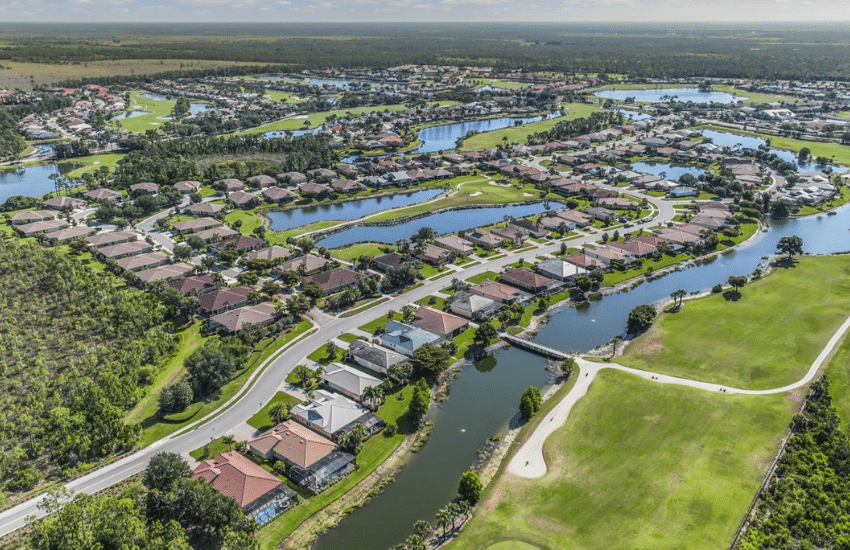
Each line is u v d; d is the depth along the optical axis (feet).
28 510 369.50
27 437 433.07
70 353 543.39
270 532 354.95
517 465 409.49
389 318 626.23
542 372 539.29
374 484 398.42
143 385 506.89
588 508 367.04
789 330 587.27
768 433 432.66
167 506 359.66
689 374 517.96
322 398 479.00
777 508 360.89
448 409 484.33
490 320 625.82
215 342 558.97
